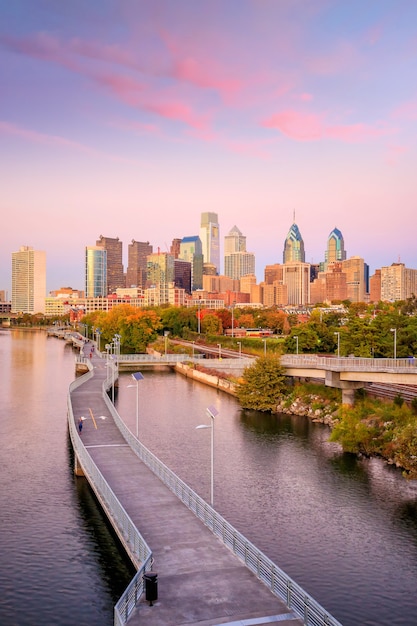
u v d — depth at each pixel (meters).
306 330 167.12
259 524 55.31
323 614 31.55
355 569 46.78
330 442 85.75
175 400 123.44
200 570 38.88
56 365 190.12
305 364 111.94
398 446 71.19
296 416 106.19
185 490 52.72
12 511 57.94
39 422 98.75
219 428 95.56
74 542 51.00
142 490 55.22
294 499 62.00
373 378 99.19
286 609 34.03
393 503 60.94
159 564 39.72
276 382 113.75
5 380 151.75
